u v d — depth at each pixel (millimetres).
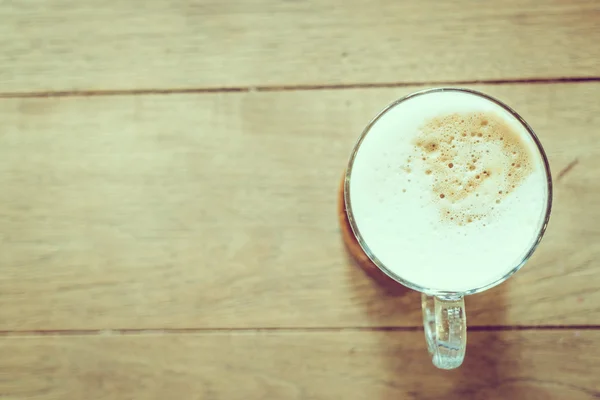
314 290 449
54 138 457
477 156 413
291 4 453
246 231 450
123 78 456
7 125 457
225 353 449
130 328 451
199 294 451
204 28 454
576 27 448
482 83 449
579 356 445
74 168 456
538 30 449
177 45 455
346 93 450
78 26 457
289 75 452
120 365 451
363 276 448
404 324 448
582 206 446
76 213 455
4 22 458
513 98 448
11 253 455
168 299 451
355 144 432
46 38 457
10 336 453
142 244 453
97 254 454
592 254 445
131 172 454
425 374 447
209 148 453
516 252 407
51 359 452
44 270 454
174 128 454
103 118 456
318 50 452
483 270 407
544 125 448
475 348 448
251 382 449
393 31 451
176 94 454
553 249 446
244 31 454
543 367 446
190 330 450
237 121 452
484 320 448
